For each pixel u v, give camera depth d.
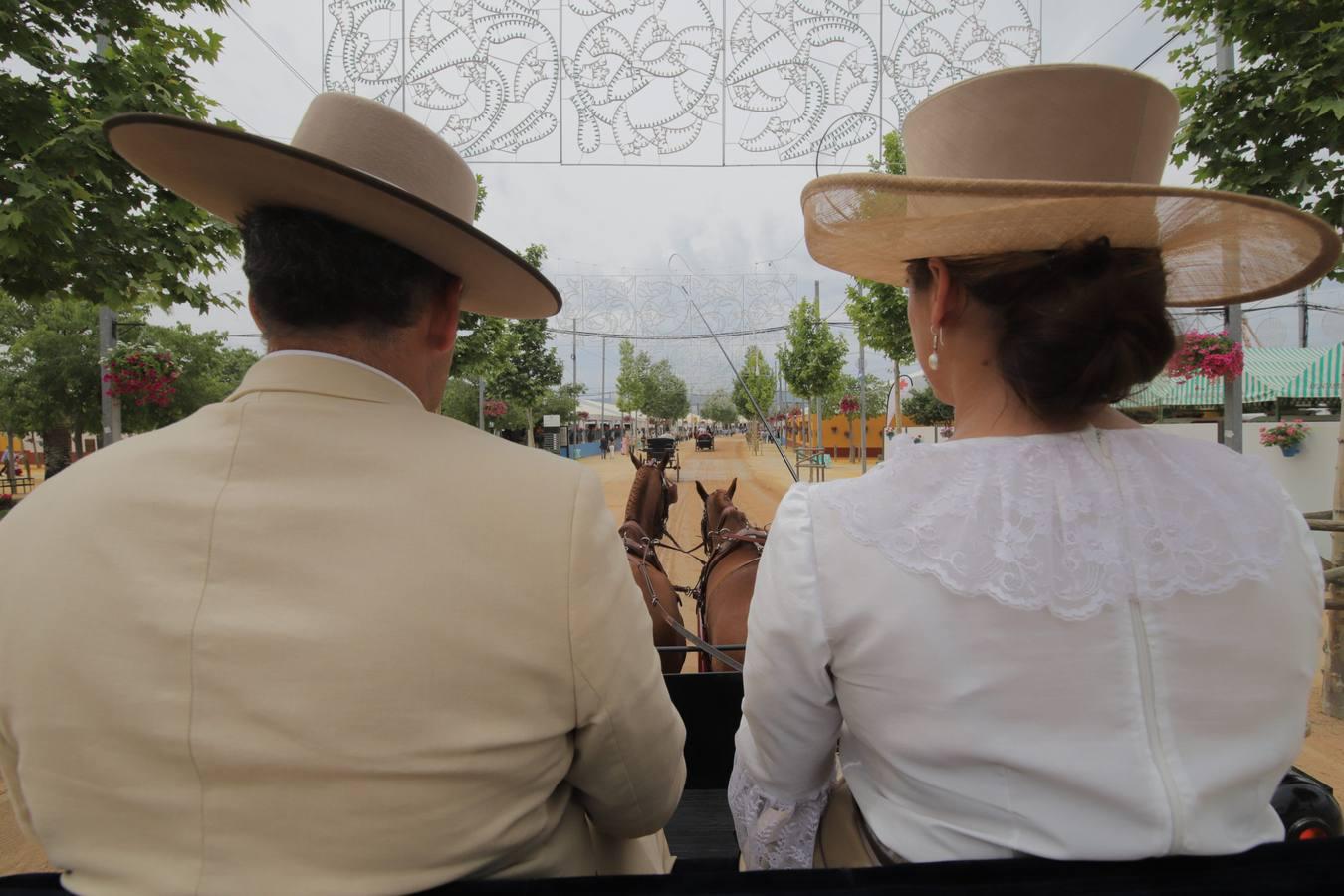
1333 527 3.94
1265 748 0.80
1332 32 3.43
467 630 0.87
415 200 0.97
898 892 0.82
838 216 1.01
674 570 9.55
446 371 1.19
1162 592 0.79
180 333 18.91
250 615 0.83
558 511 0.95
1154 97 0.93
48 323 17.94
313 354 0.99
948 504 0.84
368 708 0.82
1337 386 10.54
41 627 0.84
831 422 30.52
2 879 0.88
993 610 0.80
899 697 0.84
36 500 0.94
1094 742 0.78
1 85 3.40
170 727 0.81
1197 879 0.79
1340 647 4.52
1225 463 0.89
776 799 1.10
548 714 0.94
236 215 1.15
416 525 0.89
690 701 2.59
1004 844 0.82
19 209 3.26
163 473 0.90
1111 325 0.81
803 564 0.90
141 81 3.99
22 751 0.85
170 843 0.81
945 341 0.99
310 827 0.80
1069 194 0.85
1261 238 1.00
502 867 0.96
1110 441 0.88
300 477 0.89
